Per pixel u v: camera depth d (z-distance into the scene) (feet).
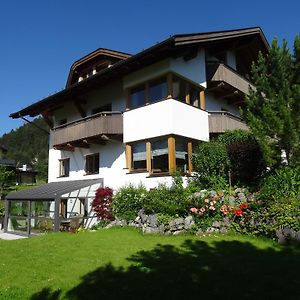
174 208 46.11
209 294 21.20
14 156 416.46
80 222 63.72
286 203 39.22
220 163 52.29
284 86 43.47
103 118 62.80
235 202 44.57
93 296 21.67
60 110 84.79
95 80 65.92
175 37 51.83
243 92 73.87
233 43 72.79
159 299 20.70
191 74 62.59
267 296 20.59
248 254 32.12
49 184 77.51
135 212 52.95
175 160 56.44
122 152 65.21
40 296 22.13
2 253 35.99
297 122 41.96
